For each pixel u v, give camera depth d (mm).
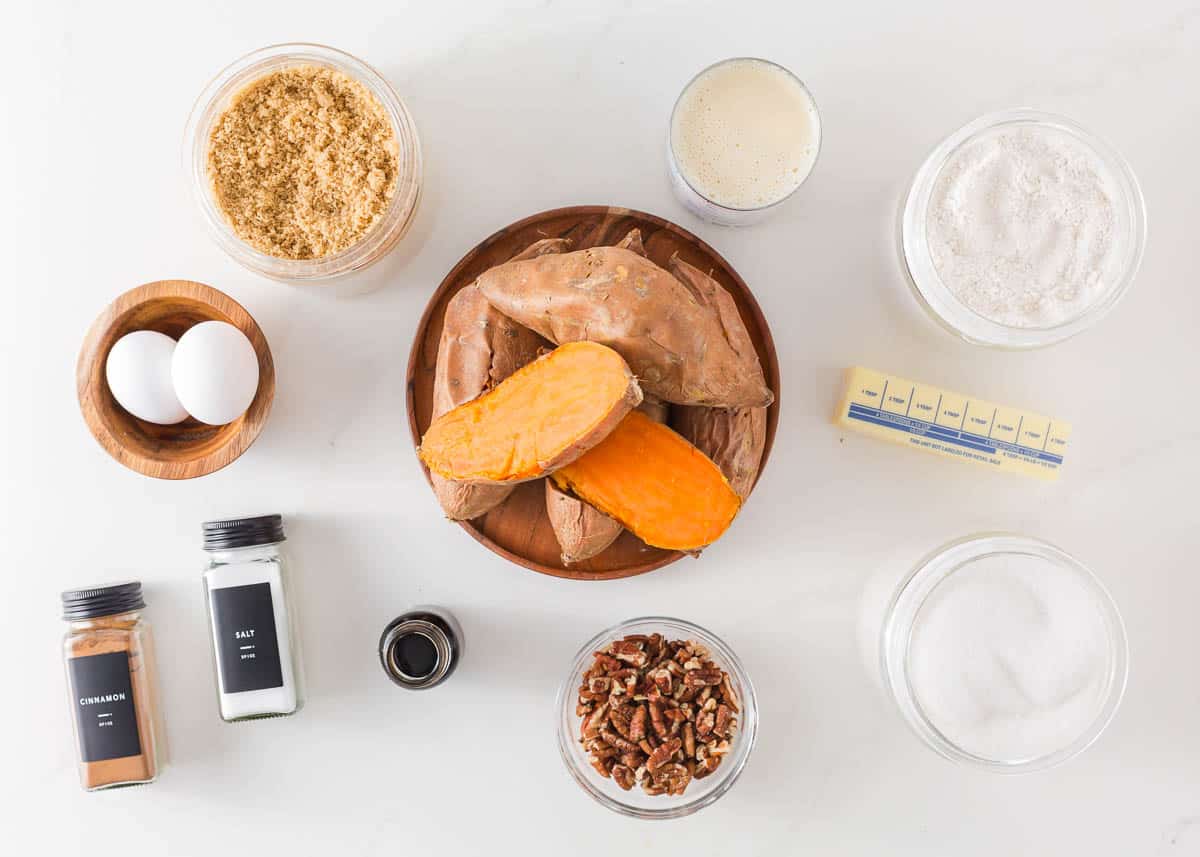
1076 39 1051
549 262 856
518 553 976
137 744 1018
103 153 1059
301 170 941
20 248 1063
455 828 1087
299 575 1065
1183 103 1057
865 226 1055
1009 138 958
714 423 906
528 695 1073
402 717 1079
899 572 1067
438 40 1043
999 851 1085
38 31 1049
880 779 1083
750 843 1085
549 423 831
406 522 1063
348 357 1054
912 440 1025
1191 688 1084
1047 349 1068
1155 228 1067
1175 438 1075
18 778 1086
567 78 1044
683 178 939
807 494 1068
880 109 1050
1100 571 1082
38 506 1074
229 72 947
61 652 1081
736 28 1042
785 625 1074
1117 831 1085
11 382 1071
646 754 975
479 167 1047
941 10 1046
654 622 970
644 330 819
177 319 1005
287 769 1084
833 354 1062
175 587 1076
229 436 979
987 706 976
